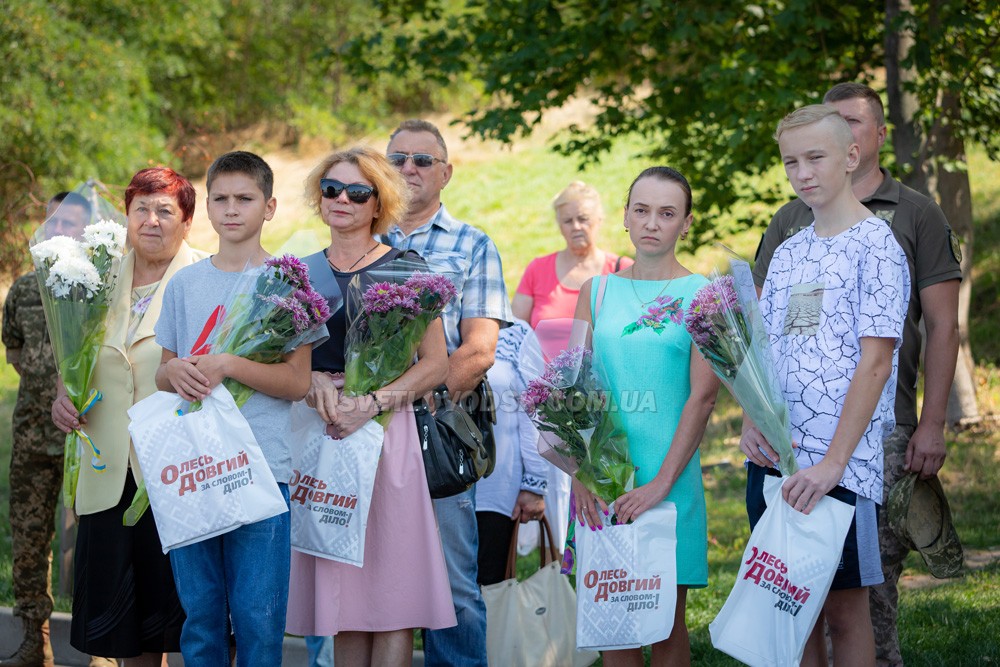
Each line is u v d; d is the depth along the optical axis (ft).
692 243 41.27
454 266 15.87
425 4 43.01
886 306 12.29
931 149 31.71
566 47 38.55
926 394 14.66
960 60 31.27
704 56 37.58
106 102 75.10
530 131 38.83
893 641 14.76
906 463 14.34
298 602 14.30
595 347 14.29
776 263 13.43
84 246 15.38
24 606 18.47
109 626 14.88
